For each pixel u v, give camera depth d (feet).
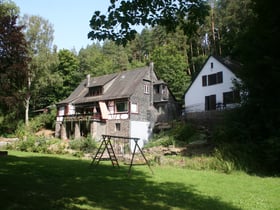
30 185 30.19
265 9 54.65
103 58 219.00
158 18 22.94
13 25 64.85
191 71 174.91
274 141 48.11
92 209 21.93
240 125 59.31
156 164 60.85
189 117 107.24
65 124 133.08
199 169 54.54
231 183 38.45
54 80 157.79
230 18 147.23
